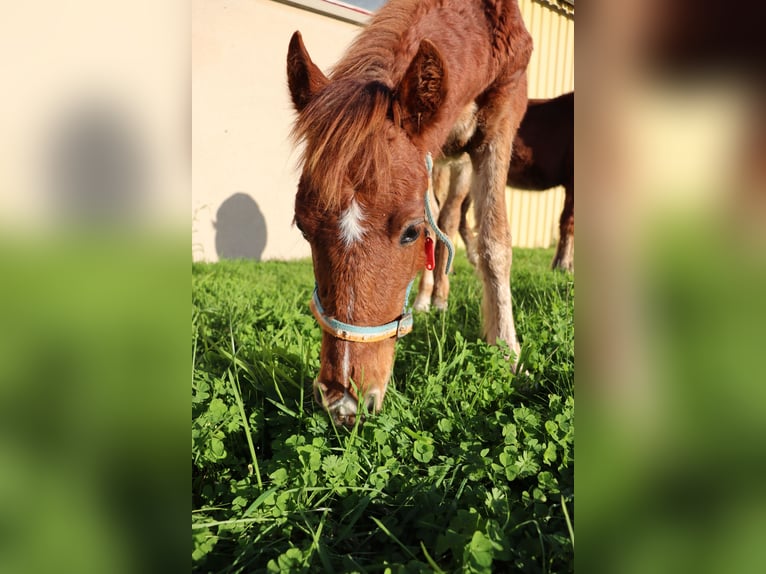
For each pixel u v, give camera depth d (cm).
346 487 149
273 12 659
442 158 319
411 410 200
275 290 387
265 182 696
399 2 241
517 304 376
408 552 123
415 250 184
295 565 118
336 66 213
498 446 170
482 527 126
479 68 256
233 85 645
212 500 147
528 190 650
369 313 169
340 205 163
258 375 216
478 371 233
